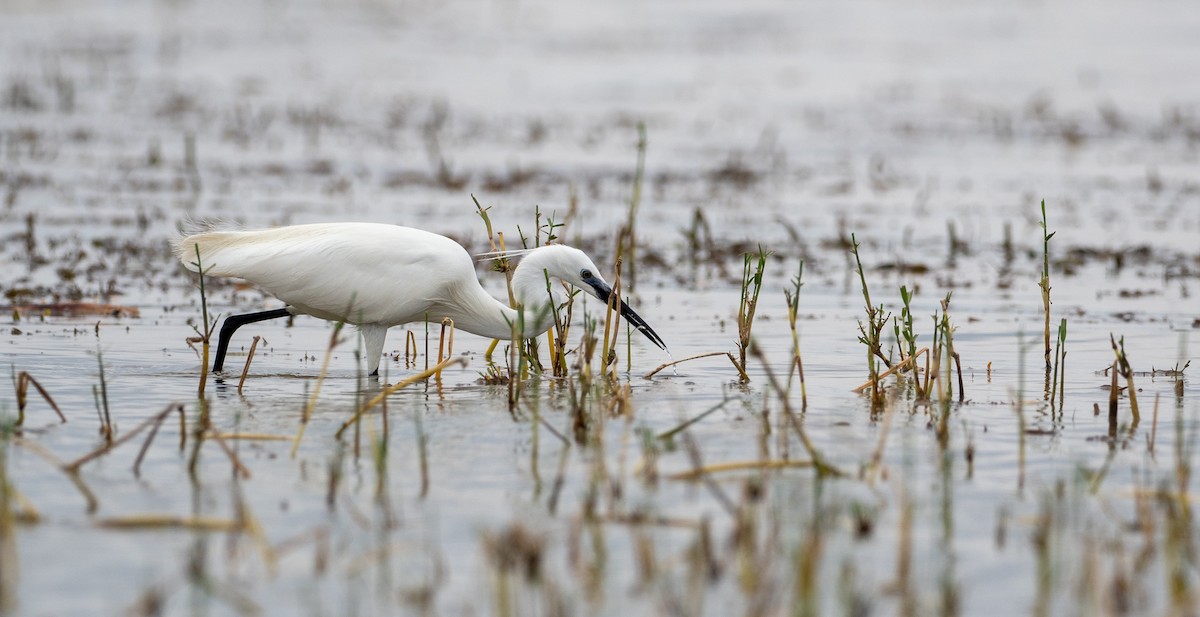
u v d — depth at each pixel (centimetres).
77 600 716
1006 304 1709
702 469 941
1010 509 878
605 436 1046
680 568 768
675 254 2066
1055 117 3744
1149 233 2255
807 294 1783
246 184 2594
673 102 4009
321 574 755
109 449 947
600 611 711
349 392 1210
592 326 1189
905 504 862
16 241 2006
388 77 4369
